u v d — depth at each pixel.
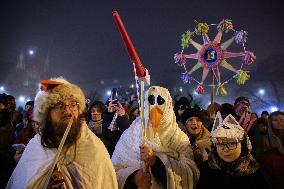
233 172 2.68
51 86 2.18
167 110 3.04
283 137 4.21
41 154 2.13
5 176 3.38
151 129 3.00
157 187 2.87
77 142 2.17
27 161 2.15
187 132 3.74
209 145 3.40
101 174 2.17
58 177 2.06
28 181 2.07
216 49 6.82
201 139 3.60
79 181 2.10
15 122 5.81
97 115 4.82
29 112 4.29
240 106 5.15
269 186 2.66
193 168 2.92
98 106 4.85
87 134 2.25
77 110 2.20
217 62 6.79
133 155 2.98
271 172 3.48
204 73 6.89
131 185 2.77
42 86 2.17
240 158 2.71
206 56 6.89
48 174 2.05
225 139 2.68
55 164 2.09
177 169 2.83
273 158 3.57
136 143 3.00
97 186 2.13
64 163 2.13
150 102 3.04
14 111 5.87
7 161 3.47
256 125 4.32
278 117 4.31
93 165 2.15
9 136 4.43
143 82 2.49
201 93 7.01
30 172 2.10
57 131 2.14
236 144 2.68
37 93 2.21
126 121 4.34
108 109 4.40
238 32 6.69
